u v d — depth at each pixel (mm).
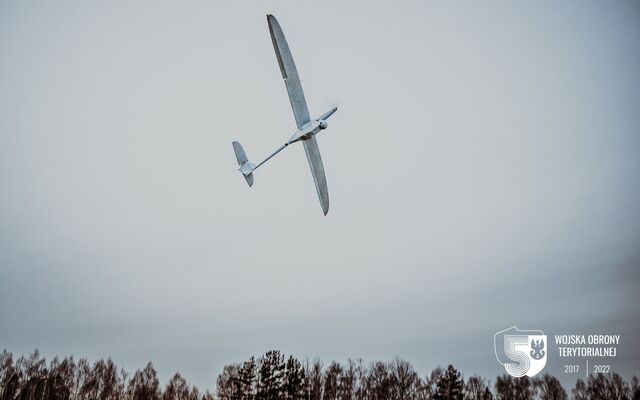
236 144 12742
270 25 10672
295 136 11602
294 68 11172
